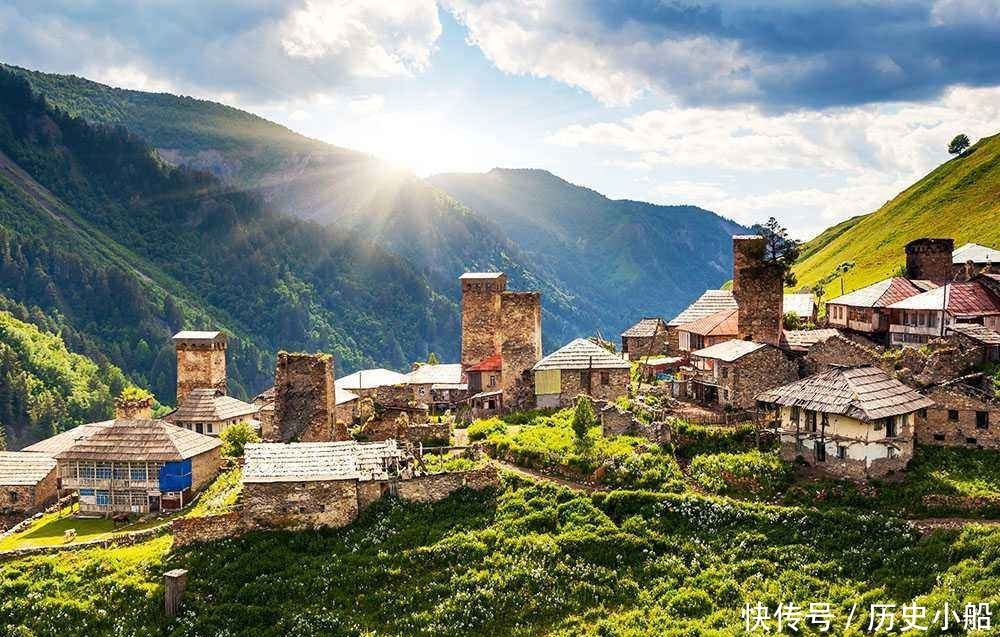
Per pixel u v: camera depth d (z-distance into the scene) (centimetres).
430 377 10512
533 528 5750
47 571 5722
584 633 4897
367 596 5269
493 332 10481
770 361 7469
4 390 19300
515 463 6831
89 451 7362
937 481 5753
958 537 5184
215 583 5416
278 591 5328
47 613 5306
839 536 5400
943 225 19425
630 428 6981
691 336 9738
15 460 8456
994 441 6131
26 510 8050
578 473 6419
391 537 5759
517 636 4944
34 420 19225
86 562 5784
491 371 10225
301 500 5950
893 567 5097
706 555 5419
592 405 7662
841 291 16375
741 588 5125
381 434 7894
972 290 8744
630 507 5869
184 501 7362
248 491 5931
